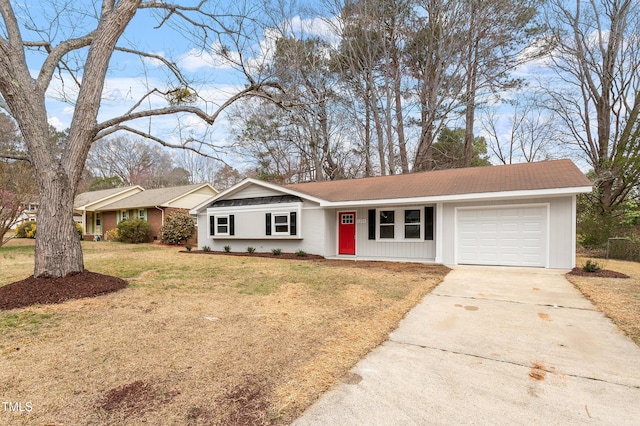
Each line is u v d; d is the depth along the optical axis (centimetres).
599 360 352
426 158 2180
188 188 2430
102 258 1218
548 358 358
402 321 484
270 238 1390
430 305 569
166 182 4600
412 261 1163
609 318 485
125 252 1483
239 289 673
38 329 423
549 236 962
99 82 631
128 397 274
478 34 1928
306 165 2492
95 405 262
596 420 249
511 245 1013
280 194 1409
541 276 827
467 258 1068
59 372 314
